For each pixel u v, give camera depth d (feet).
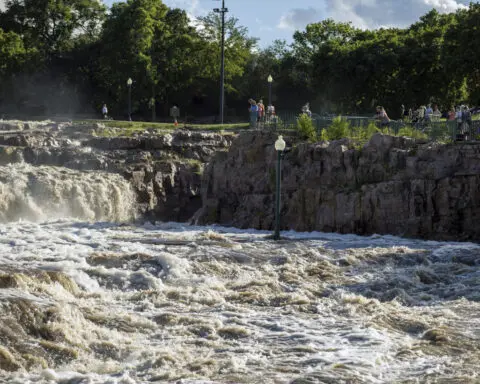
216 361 47.24
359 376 43.73
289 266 86.38
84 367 46.21
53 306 53.21
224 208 161.89
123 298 66.54
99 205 176.96
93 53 337.11
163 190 194.49
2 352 45.16
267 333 55.42
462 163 129.80
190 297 66.95
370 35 298.15
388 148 138.31
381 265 90.17
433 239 129.29
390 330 57.52
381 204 133.80
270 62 368.68
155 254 84.12
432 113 162.61
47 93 340.18
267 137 160.86
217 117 341.82
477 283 78.48
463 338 54.75
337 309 64.18
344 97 269.64
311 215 143.43
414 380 43.52
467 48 218.79
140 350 49.65
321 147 145.69
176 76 322.34
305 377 43.24
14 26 343.87
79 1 354.54
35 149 188.34
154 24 314.55
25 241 98.32
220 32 330.34
